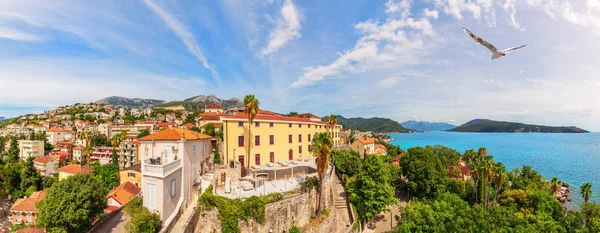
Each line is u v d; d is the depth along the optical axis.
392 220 45.44
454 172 75.50
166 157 32.22
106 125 150.50
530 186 62.84
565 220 42.19
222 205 28.41
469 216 32.78
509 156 175.50
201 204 28.56
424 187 54.84
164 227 25.47
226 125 44.88
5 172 68.00
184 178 31.89
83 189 29.56
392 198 44.03
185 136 34.47
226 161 44.69
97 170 78.94
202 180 35.84
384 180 43.78
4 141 130.25
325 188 40.56
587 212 42.81
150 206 27.03
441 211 35.59
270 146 52.31
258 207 29.77
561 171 121.62
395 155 116.69
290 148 57.66
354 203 44.22
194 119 144.75
